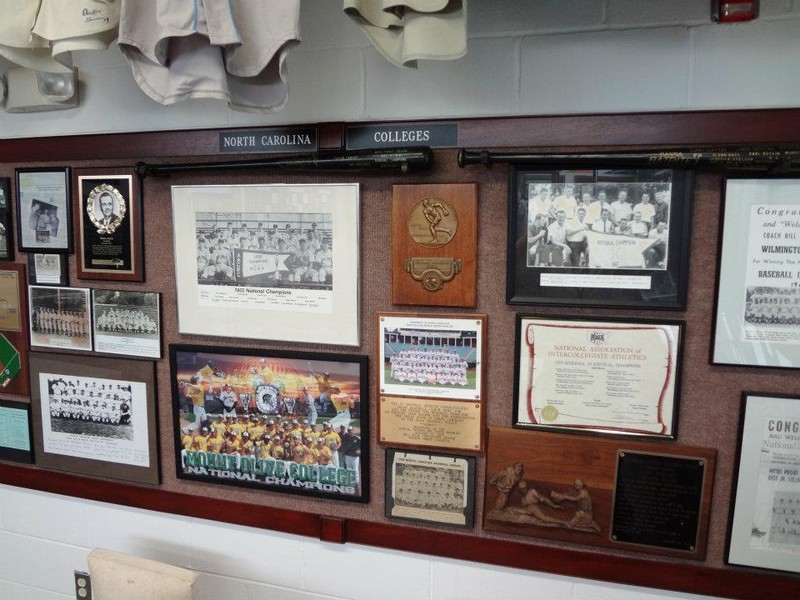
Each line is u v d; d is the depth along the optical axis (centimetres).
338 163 104
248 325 119
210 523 129
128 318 127
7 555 147
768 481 98
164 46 84
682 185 95
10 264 134
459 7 77
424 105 106
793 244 92
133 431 130
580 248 100
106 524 137
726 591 101
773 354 95
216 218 118
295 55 111
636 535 104
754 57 92
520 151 99
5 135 131
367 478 115
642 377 100
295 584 125
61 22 87
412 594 118
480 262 105
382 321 111
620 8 96
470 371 108
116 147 123
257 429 121
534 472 107
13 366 138
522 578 111
